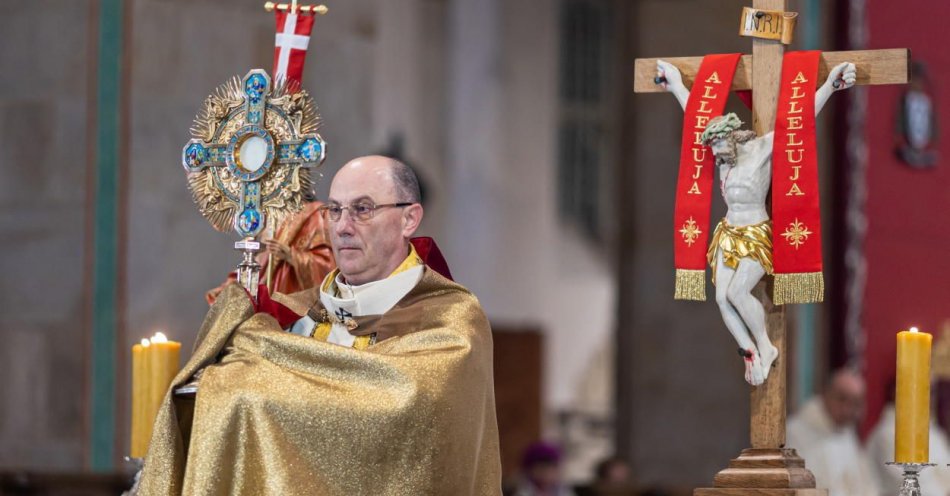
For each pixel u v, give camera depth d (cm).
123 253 2280
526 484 2641
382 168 1059
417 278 1064
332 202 1059
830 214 2702
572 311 4619
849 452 2283
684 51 3284
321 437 949
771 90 1040
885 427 2494
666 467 3259
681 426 3250
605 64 4666
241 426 953
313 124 1077
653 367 3309
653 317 3331
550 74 4575
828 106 2709
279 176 1071
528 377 4275
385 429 948
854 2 2662
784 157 1014
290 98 1077
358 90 2486
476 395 986
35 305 2306
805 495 977
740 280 1012
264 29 2381
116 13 2295
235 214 1076
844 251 2678
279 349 990
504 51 4484
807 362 2677
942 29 2755
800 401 2662
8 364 2312
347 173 1059
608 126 4659
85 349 2280
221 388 965
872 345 2688
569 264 4612
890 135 2722
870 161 2703
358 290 1059
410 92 4316
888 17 2697
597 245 4666
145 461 984
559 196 4612
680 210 1049
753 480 992
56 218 2306
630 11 3366
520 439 4250
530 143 4541
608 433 4541
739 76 1062
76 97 2306
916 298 2730
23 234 2320
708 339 3244
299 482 940
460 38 4431
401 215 1059
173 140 2320
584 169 4653
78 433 2273
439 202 4406
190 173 1095
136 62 2295
